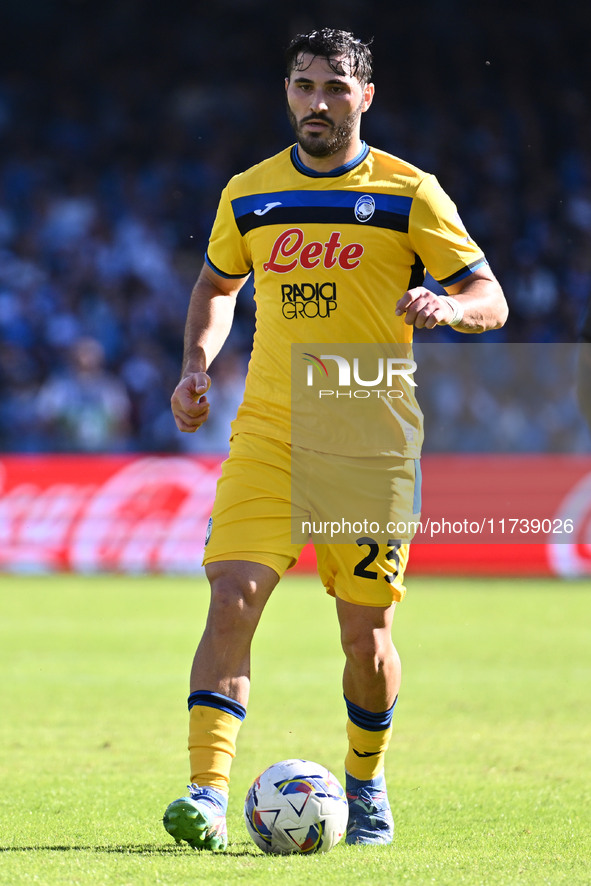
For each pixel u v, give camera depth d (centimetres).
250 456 1497
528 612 4534
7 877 1245
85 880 1230
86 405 6731
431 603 4803
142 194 8362
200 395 1538
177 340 7756
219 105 8906
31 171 8375
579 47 9238
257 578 1441
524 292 8206
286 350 1509
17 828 1562
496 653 3578
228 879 1233
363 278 1493
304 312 1502
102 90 8919
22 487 5894
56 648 3603
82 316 7600
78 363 6781
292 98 1486
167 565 5869
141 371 7312
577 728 2464
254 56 9088
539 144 8969
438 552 5897
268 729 2447
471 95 9094
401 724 2509
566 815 1705
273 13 8981
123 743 2266
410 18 9081
